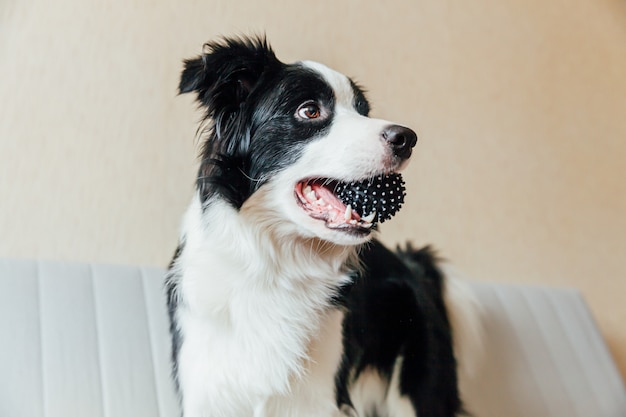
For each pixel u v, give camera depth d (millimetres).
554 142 2736
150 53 2078
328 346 1405
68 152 1960
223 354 1330
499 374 2014
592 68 2900
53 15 1981
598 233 2775
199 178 1396
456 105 2531
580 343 2240
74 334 1578
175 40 2109
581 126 2820
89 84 2002
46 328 1557
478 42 2629
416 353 1775
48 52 1965
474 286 2191
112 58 2035
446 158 2486
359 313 1638
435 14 2549
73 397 1493
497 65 2662
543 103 2740
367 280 1719
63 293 1630
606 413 2117
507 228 2576
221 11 2172
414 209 2402
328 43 2314
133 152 2031
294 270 1373
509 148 2625
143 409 1556
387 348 1744
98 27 2029
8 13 1930
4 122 1896
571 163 2764
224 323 1339
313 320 1385
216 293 1335
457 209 2482
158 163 2057
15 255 1872
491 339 2070
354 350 1572
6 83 1907
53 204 1930
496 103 2623
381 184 1265
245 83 1367
